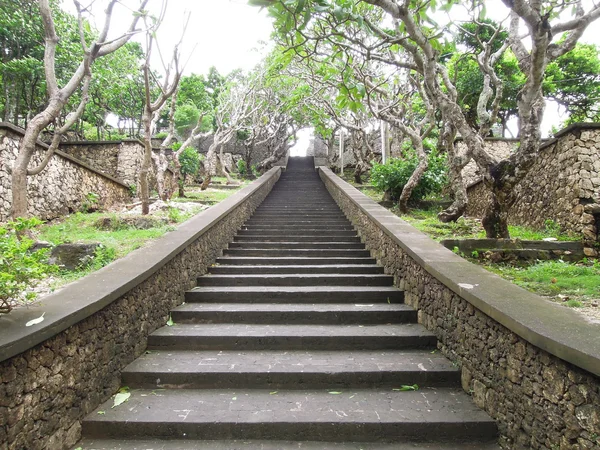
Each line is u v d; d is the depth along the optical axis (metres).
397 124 9.05
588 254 5.34
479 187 9.02
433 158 9.95
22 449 2.33
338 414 3.08
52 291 3.62
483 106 6.77
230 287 5.73
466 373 3.48
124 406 3.20
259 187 12.05
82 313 2.89
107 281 3.62
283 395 3.43
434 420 2.98
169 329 4.47
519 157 4.90
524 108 4.78
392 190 9.91
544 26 3.89
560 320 2.63
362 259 6.85
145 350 4.14
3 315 2.68
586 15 4.20
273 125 21.03
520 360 2.67
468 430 2.95
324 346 4.23
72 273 4.33
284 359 3.93
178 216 7.59
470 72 11.41
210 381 3.57
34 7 9.68
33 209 7.10
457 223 7.59
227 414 3.08
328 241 8.23
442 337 4.06
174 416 3.04
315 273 6.35
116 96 14.74
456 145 10.62
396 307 5.01
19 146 6.78
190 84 21.34
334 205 11.97
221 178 18.34
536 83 4.48
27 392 2.38
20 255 2.61
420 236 5.59
